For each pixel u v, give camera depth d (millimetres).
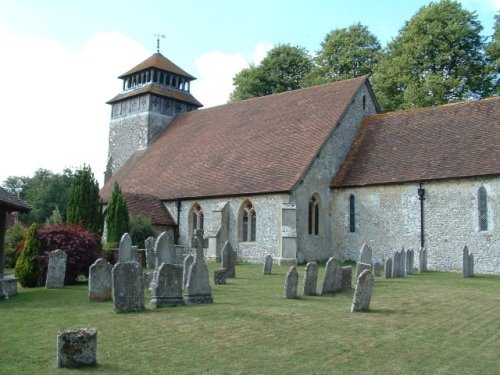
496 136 25734
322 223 28859
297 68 51188
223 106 38625
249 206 29078
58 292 17016
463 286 18312
